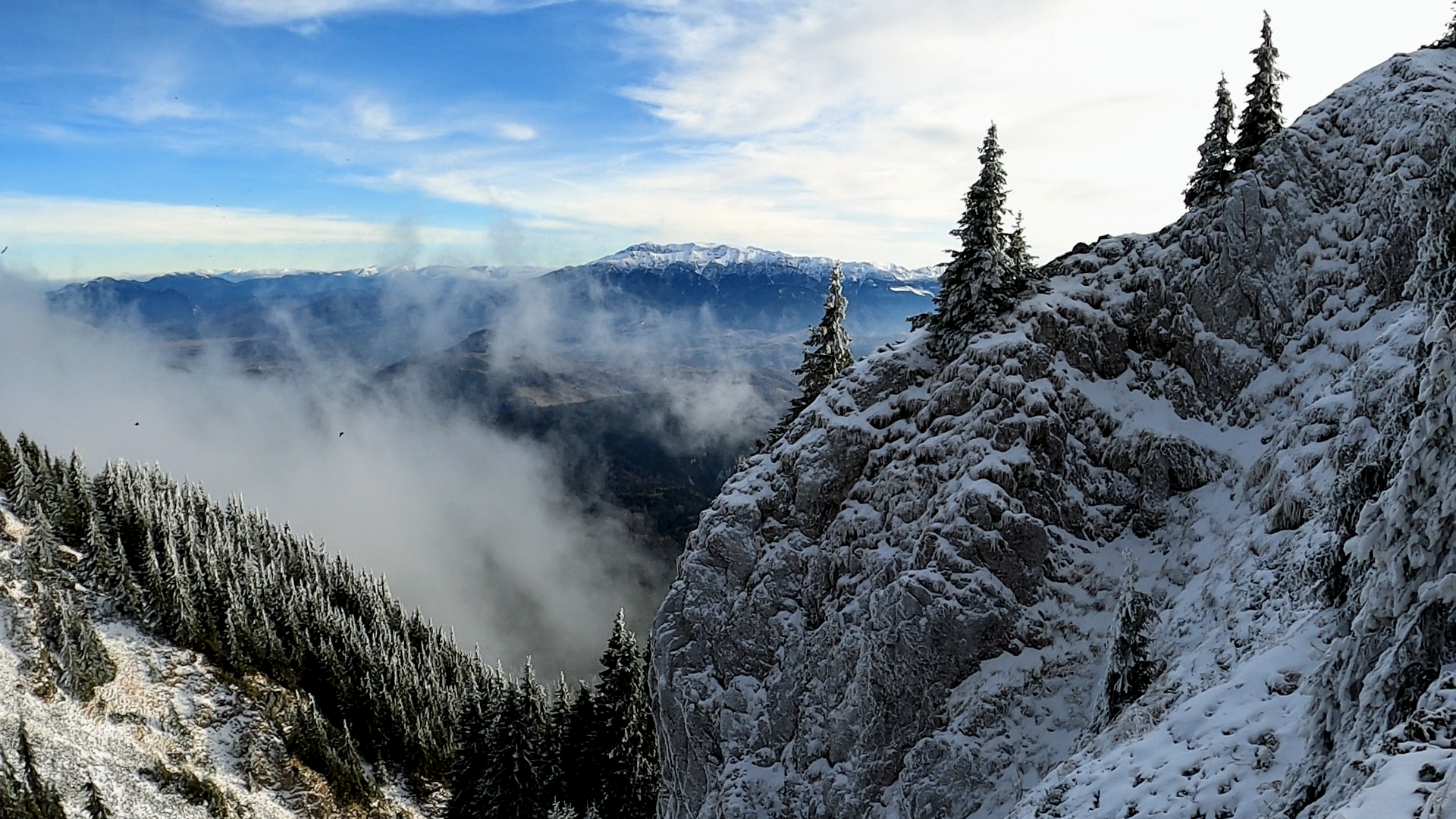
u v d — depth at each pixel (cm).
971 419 3916
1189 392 3956
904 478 4016
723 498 4566
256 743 9131
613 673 6769
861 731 3659
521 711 6694
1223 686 2033
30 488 10450
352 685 10850
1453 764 967
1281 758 1648
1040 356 3984
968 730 3347
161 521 11900
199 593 10581
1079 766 2420
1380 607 1382
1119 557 3638
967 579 3550
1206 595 3091
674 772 4503
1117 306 4150
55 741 7550
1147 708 2484
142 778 7850
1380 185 3747
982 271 4212
